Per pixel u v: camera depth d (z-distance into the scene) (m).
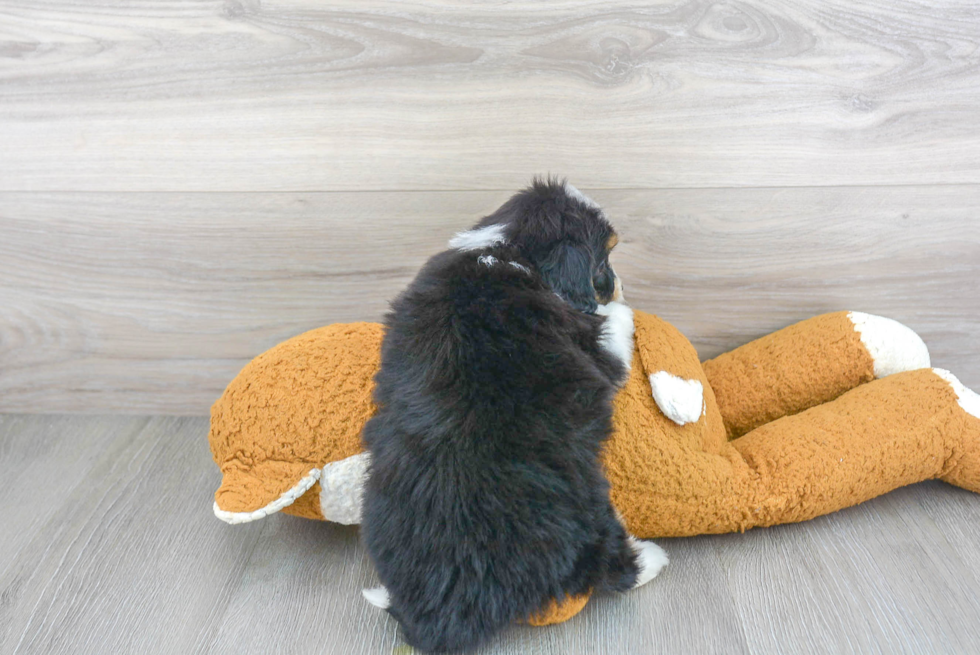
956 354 1.61
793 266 1.54
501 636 1.10
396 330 1.09
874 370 1.43
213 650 1.10
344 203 1.53
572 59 1.41
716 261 1.54
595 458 1.06
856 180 1.47
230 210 1.55
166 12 1.42
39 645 1.11
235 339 1.67
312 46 1.42
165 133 1.50
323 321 1.64
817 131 1.44
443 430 0.99
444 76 1.43
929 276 1.54
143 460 1.58
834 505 1.27
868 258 1.53
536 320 1.03
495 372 1.00
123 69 1.46
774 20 1.37
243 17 1.41
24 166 1.53
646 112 1.44
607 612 1.14
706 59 1.40
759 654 1.05
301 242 1.57
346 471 1.20
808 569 1.21
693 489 1.21
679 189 1.49
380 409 1.08
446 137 1.47
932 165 1.45
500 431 0.99
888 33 1.37
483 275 1.05
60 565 1.27
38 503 1.44
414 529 1.01
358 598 1.20
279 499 1.16
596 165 1.48
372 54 1.42
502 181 1.50
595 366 1.07
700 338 1.62
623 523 1.18
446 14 1.39
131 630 1.14
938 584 1.16
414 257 1.57
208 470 1.54
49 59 1.46
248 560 1.29
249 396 1.21
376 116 1.46
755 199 1.49
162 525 1.38
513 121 1.46
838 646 1.06
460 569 1.00
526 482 0.99
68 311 1.66
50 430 1.70
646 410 1.19
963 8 1.35
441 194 1.51
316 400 1.20
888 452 1.25
